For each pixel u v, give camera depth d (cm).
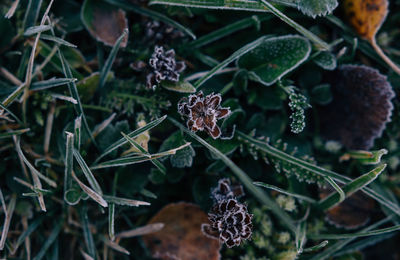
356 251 26
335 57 24
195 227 25
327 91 25
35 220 24
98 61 24
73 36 25
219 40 25
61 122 24
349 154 25
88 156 24
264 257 24
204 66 25
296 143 25
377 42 25
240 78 24
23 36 24
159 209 26
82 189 23
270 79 24
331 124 26
